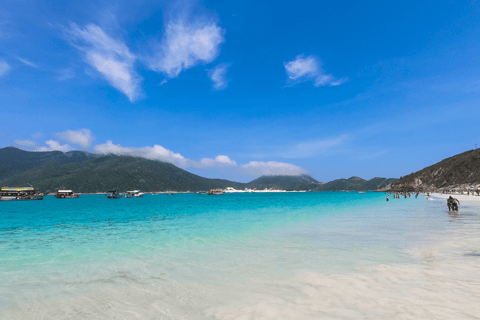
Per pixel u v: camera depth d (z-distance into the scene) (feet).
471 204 143.13
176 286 23.41
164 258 34.24
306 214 104.27
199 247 40.83
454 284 21.17
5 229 69.36
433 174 581.12
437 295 18.85
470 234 46.91
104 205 235.40
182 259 33.40
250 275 25.84
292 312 16.97
